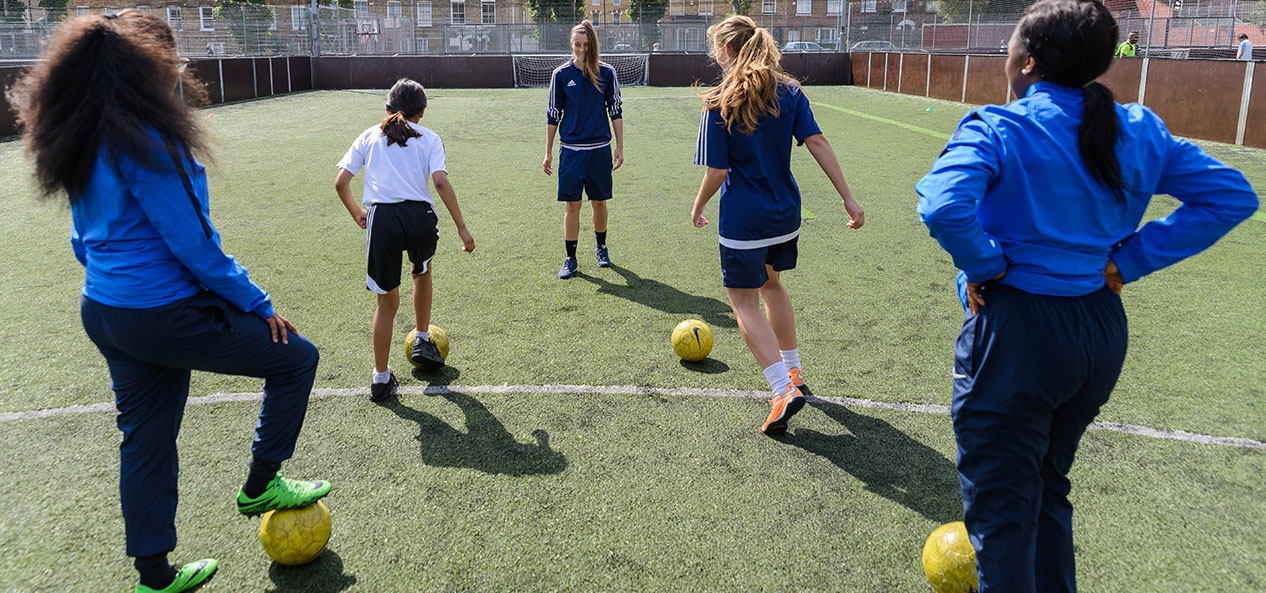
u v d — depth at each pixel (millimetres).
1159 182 2025
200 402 3922
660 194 9289
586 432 3678
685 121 16641
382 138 3840
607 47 33188
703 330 4441
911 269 6270
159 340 2271
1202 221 1933
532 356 4582
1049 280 1949
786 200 3559
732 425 3748
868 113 17859
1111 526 2953
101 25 2139
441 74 27641
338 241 7121
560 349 4691
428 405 3953
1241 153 11555
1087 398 2061
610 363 4480
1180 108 13484
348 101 21078
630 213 8336
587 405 3955
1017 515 2049
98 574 2682
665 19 35281
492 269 6340
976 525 2121
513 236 7379
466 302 5551
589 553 2801
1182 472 3312
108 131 2080
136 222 2203
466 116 17438
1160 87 13930
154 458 2438
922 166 11148
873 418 3818
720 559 2768
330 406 3930
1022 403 1991
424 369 4363
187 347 2320
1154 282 5895
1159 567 2721
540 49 32500
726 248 3586
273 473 2646
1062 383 1967
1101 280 2008
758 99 3350
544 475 3305
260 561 2756
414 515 3023
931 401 4004
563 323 5137
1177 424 3725
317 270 6254
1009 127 1939
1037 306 1954
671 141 13609
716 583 2643
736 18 3506
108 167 2113
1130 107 2051
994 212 1975
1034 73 2020
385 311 3885
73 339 4832
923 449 3521
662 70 29031
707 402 3992
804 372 4352
